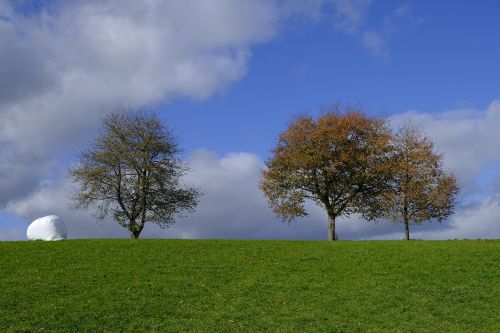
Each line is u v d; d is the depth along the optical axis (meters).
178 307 29.44
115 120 70.12
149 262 37.91
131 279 33.91
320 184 65.75
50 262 37.72
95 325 26.72
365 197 65.62
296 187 65.81
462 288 32.53
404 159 65.50
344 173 65.56
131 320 27.53
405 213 64.75
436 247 42.50
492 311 29.53
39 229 51.03
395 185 65.81
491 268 36.06
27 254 40.25
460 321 28.27
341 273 35.62
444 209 64.50
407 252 40.62
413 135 66.62
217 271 35.91
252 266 37.22
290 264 37.81
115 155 68.25
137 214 68.69
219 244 44.78
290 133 66.44
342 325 27.42
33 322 26.84
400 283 33.44
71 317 27.55
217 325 27.23
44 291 31.33
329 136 64.44
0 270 35.66
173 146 71.44
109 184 68.69
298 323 27.67
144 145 68.94
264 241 47.47
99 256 39.59
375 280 34.03
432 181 64.25
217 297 31.03
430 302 30.50
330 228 65.69
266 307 29.66
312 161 63.97
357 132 66.50
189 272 35.62
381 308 29.69
